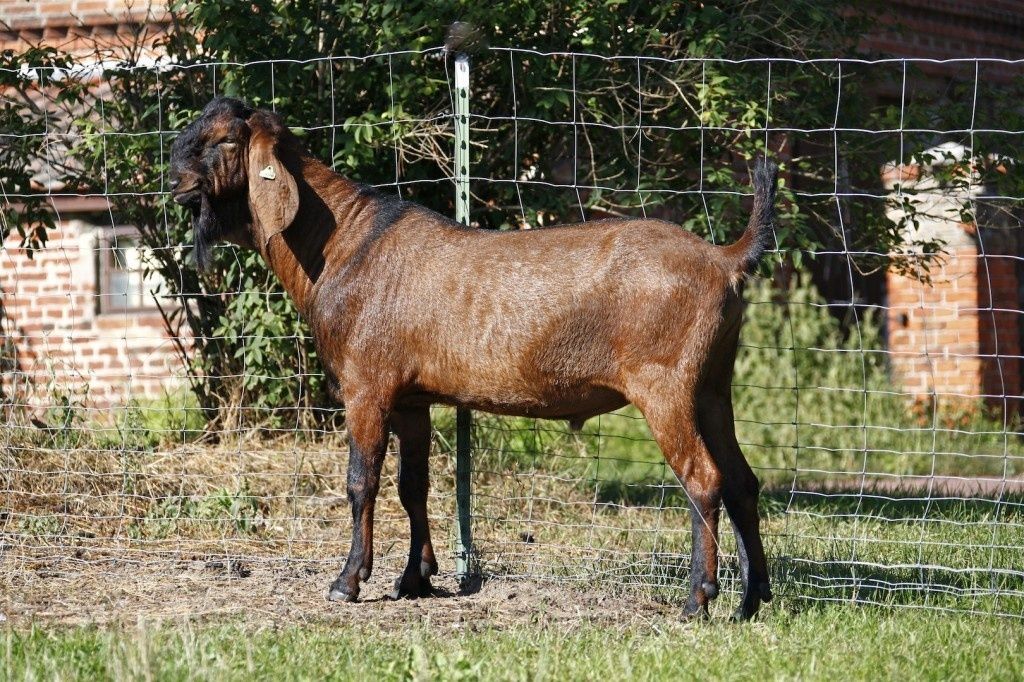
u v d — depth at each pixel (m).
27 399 10.06
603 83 8.90
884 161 9.59
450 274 6.45
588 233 6.33
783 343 14.70
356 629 6.02
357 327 6.57
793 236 8.95
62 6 12.93
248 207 6.86
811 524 8.86
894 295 14.90
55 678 4.68
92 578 7.13
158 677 4.75
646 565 7.45
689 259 6.10
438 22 8.23
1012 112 9.04
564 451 10.65
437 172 9.20
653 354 6.07
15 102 9.45
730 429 6.45
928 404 14.54
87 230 13.48
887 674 5.21
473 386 6.42
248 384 9.37
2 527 8.17
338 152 8.60
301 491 8.96
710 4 9.13
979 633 6.02
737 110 8.71
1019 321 14.69
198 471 9.22
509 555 7.80
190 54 9.80
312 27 8.90
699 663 5.29
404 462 6.97
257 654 5.35
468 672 4.89
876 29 11.23
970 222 9.38
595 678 5.01
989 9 14.95
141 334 13.37
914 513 9.33
